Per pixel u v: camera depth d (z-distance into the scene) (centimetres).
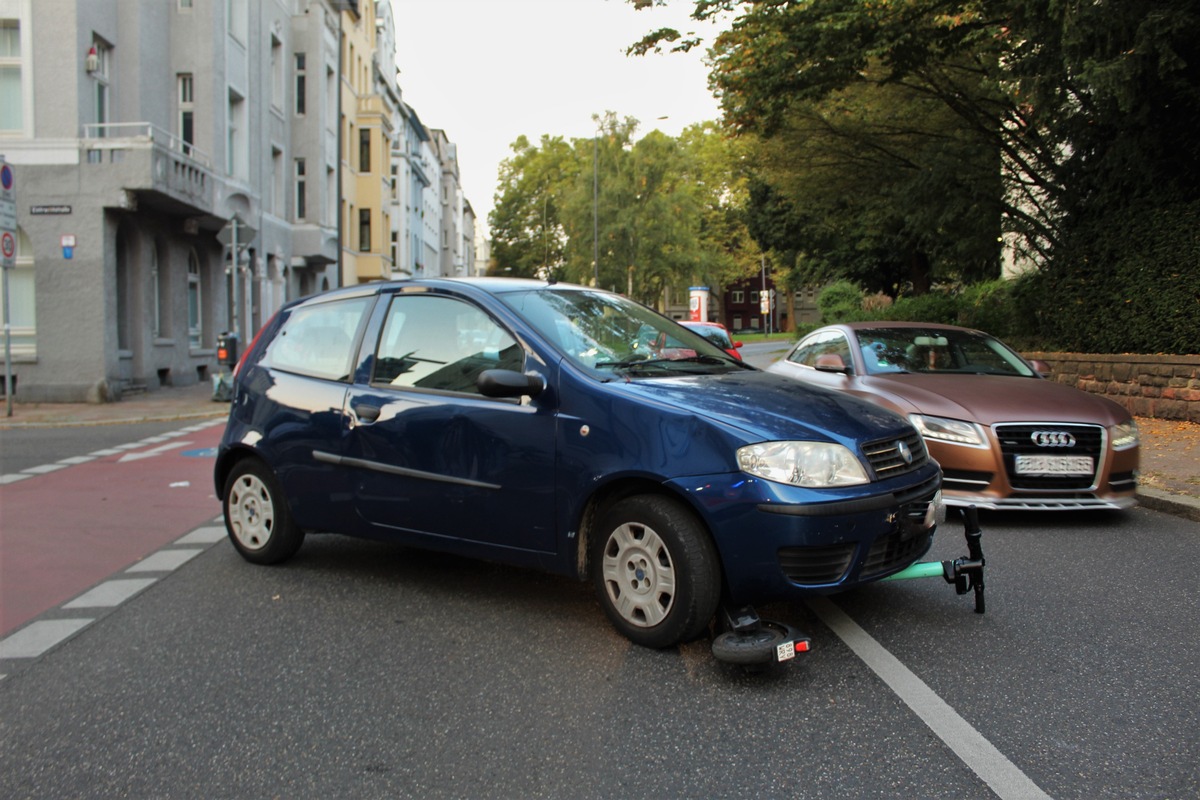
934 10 1245
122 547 663
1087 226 1332
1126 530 674
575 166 7625
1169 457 912
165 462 1105
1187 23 986
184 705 375
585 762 318
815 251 4122
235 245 1894
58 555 640
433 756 325
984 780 301
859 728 341
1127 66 1015
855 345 860
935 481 452
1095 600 498
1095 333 1309
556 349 463
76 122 1892
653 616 420
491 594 524
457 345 502
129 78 2127
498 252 8319
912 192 1579
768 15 1307
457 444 480
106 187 1866
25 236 1902
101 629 475
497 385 442
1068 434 677
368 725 352
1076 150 1339
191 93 2353
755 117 1519
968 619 466
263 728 351
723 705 364
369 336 546
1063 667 400
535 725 349
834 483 399
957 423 688
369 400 526
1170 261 1180
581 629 459
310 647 441
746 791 296
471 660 419
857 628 453
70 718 364
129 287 2062
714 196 6856
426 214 7725
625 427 425
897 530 418
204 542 671
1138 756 317
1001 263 2023
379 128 4434
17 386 1872
